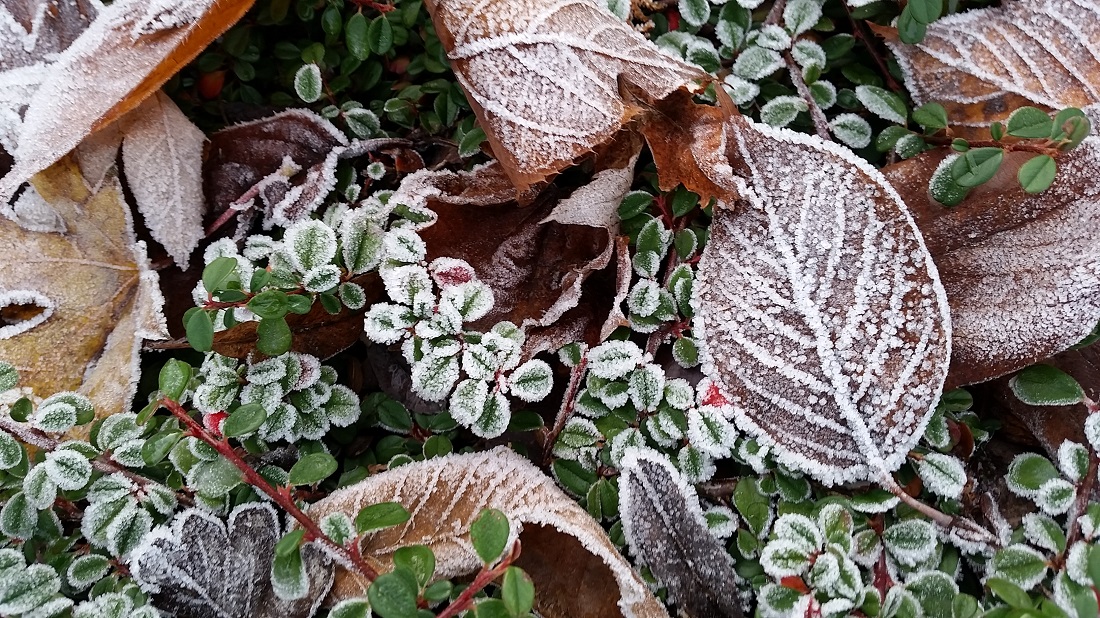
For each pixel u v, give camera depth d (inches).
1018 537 8.5
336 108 10.1
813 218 8.5
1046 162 8.0
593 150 8.9
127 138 9.1
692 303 8.8
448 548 8.3
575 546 8.5
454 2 8.8
